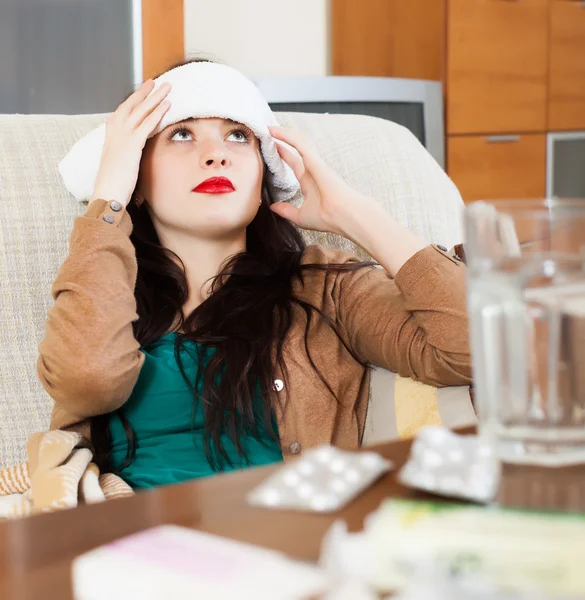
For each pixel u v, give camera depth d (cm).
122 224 123
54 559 45
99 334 114
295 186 144
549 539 41
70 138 144
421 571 40
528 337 56
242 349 126
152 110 129
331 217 126
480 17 339
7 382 132
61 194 139
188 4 315
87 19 258
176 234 134
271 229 142
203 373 127
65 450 112
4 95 251
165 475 120
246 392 124
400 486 54
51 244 137
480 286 56
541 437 57
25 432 132
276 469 59
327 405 127
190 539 42
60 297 118
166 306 132
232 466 123
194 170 128
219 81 130
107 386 113
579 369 56
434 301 115
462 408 114
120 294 118
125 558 40
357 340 130
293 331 130
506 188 358
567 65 374
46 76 255
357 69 347
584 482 53
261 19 331
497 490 52
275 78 256
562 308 56
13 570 44
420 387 121
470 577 39
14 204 136
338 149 155
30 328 134
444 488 50
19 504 107
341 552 42
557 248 56
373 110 276
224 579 38
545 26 362
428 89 291
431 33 333
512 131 357
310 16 343
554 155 374
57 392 116
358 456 56
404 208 153
